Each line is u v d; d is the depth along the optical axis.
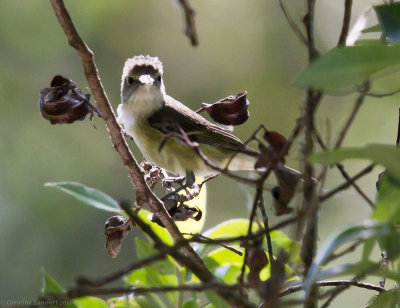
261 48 13.80
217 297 5.39
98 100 5.60
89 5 13.88
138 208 5.89
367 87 4.29
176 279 5.98
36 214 12.55
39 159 13.01
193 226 6.80
